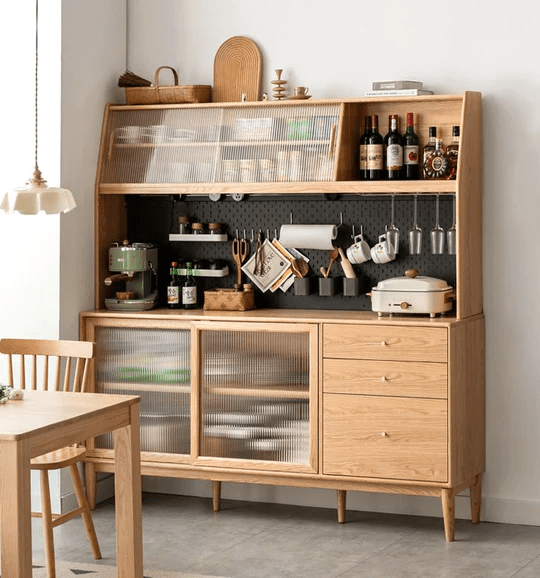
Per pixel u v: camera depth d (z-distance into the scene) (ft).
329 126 18.93
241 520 19.08
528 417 18.86
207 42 20.20
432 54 19.04
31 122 19.11
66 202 15.87
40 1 18.98
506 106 18.74
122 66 20.56
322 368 18.31
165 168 19.67
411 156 18.79
